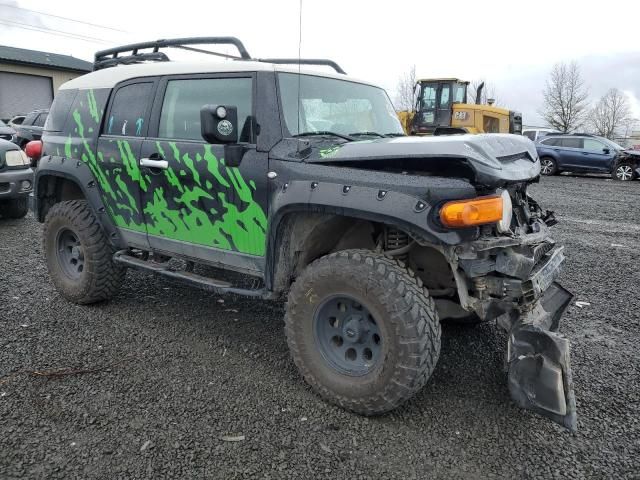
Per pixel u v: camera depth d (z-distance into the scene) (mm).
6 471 2412
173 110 3795
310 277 3000
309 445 2682
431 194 2629
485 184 2625
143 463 2500
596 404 3129
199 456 2566
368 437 2766
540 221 3562
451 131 4547
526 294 2818
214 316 4379
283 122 3305
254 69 3406
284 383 3299
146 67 4098
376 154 2844
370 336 2941
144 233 4055
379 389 2793
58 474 2406
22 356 3549
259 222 3283
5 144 7535
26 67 31281
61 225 4484
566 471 2531
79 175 4316
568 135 19953
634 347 3939
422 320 2705
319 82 3699
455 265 2760
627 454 2662
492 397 3195
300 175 3045
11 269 5574
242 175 3291
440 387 3303
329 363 3039
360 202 2758
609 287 5422
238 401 3072
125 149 3980
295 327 3098
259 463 2531
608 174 19766
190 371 3420
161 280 5277
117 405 2986
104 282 4387
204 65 3691
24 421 2805
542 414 2678
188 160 3561
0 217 8453
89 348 3711
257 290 3404
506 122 17094
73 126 4488
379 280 2752
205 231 3611
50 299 4680
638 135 54812
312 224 3207
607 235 8234
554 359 2633
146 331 4039
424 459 2602
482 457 2629
